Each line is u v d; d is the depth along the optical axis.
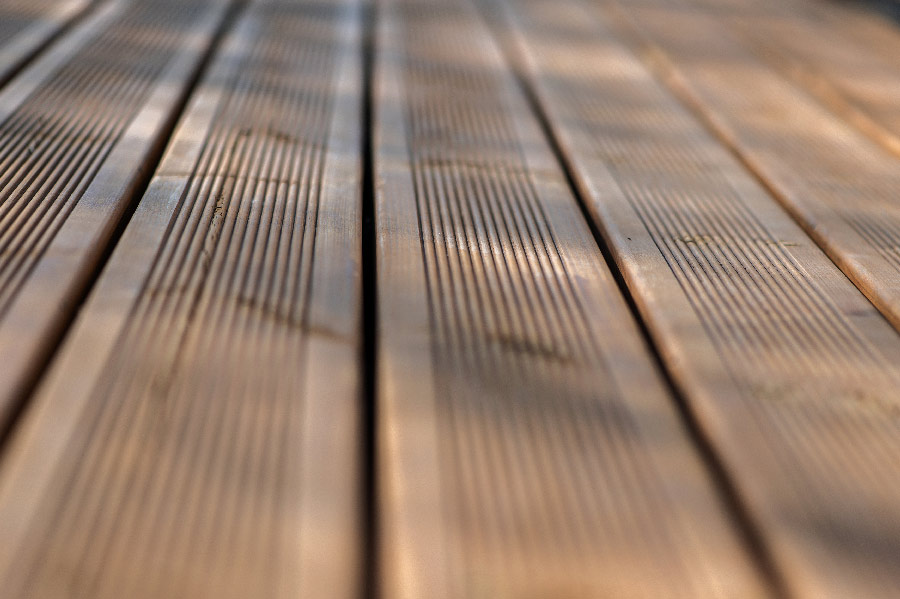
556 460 1.04
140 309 1.08
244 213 1.18
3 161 1.21
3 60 1.38
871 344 1.12
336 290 1.11
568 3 2.04
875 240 1.23
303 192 1.21
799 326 1.13
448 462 1.03
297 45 1.52
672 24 1.91
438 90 1.44
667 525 1.02
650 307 1.14
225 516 1.00
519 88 1.47
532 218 1.22
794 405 1.08
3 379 1.04
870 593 1.00
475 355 1.08
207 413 1.04
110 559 0.98
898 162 1.36
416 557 1.00
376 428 1.05
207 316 1.08
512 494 1.02
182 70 1.41
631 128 1.40
